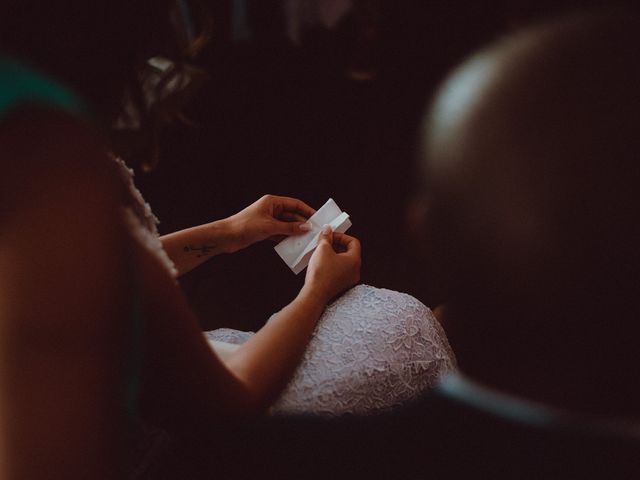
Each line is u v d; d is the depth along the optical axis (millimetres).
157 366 743
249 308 2062
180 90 2498
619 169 368
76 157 444
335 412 907
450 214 394
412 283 2066
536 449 471
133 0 613
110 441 465
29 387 432
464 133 392
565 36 396
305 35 2984
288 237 1310
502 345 427
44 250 427
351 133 2684
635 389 428
